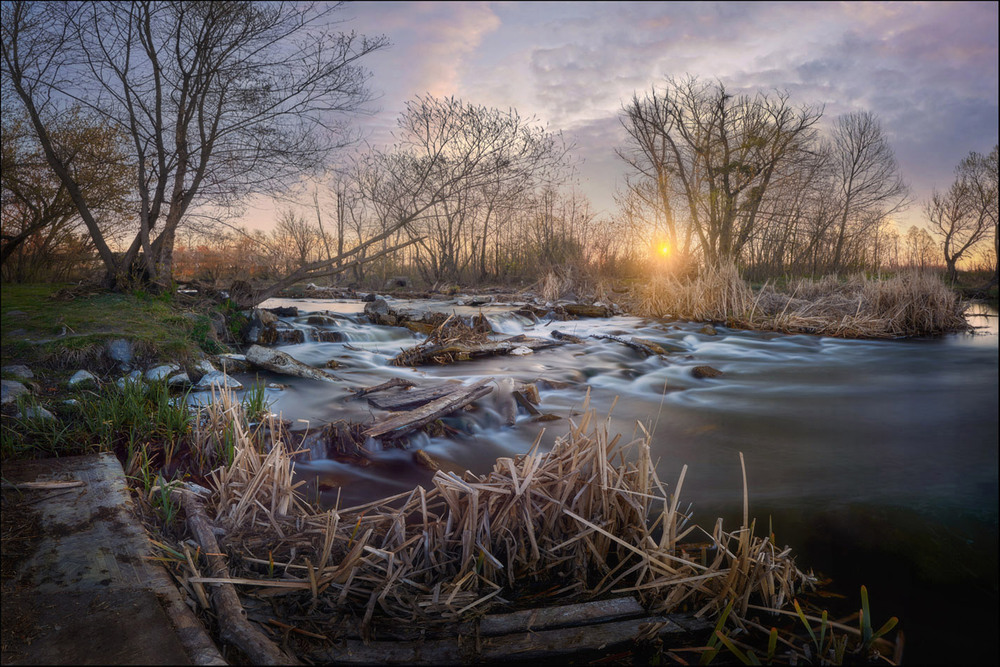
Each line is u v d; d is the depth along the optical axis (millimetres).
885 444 5289
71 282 12898
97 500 3471
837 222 29172
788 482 4316
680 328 13133
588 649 2426
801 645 2463
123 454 4461
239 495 3508
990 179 24391
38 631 2275
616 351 10266
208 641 2248
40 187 13109
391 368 8672
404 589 2746
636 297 16812
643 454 3105
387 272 31406
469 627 2520
